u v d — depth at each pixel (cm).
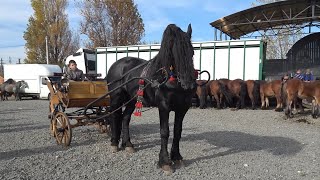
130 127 1035
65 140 750
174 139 604
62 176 546
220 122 1159
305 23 2508
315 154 700
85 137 860
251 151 721
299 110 1465
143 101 651
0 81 3030
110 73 752
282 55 4053
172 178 542
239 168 596
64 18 4216
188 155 681
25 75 2502
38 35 4250
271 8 2125
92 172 568
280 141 824
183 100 566
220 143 796
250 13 2184
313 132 961
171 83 547
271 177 550
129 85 677
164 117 572
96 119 752
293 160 654
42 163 621
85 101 765
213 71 1783
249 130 989
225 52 1750
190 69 529
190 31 562
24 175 549
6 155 683
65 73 898
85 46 3303
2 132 953
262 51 1669
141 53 1966
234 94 1596
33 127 1045
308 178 549
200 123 1130
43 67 2450
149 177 546
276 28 2525
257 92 1578
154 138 858
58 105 822
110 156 674
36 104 1998
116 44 3073
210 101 1719
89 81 796
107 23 3095
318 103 1219
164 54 554
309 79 1848
